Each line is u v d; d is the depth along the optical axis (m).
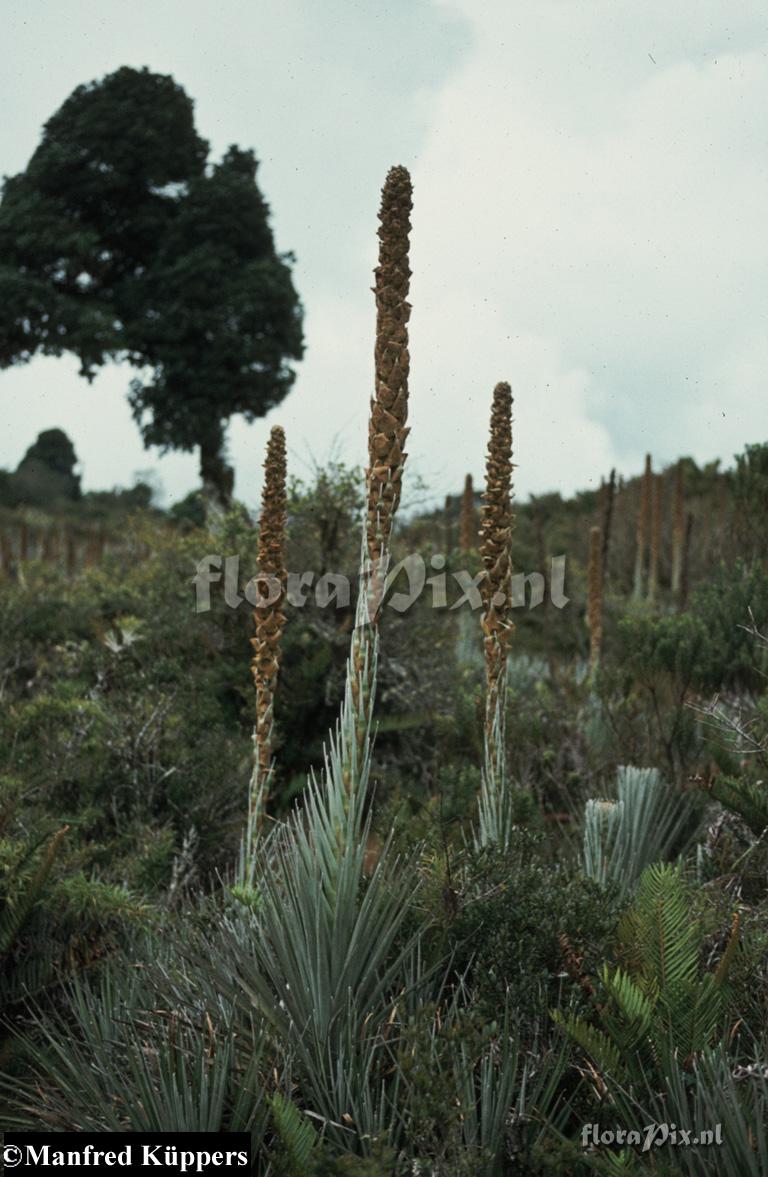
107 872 5.20
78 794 6.20
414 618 8.86
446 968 3.54
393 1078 3.13
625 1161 2.54
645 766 6.17
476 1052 2.87
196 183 25.09
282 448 4.41
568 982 3.37
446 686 8.55
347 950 3.25
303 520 8.70
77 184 25.22
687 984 3.07
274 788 6.86
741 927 3.83
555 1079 2.93
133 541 14.00
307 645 8.07
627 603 12.70
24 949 4.24
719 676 6.27
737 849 4.84
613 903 4.04
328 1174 2.56
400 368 3.31
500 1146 2.77
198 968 3.55
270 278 24.50
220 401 24.55
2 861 4.33
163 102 25.45
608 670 7.44
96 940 4.38
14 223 24.83
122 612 10.91
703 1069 2.95
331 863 3.30
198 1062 3.11
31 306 23.95
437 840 4.41
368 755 3.36
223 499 22.28
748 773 5.29
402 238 3.30
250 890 3.82
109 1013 3.62
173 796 6.25
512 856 4.06
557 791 6.70
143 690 7.80
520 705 7.62
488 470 4.30
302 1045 3.11
